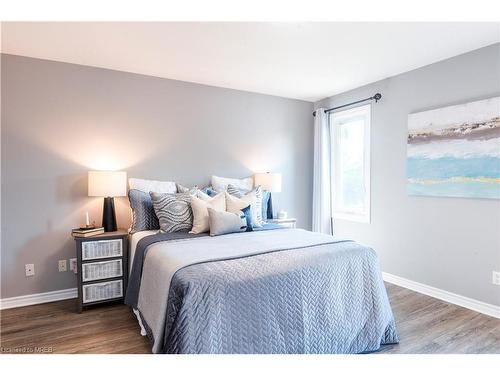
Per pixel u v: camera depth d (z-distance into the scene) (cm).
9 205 272
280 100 422
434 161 296
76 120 296
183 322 149
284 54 277
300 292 178
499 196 248
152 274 201
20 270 277
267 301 168
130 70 316
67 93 293
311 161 452
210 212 266
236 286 162
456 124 277
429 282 303
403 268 329
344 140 418
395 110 336
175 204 282
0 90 268
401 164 330
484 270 261
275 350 166
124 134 319
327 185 425
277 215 392
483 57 261
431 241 301
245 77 341
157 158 336
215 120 372
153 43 253
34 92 279
